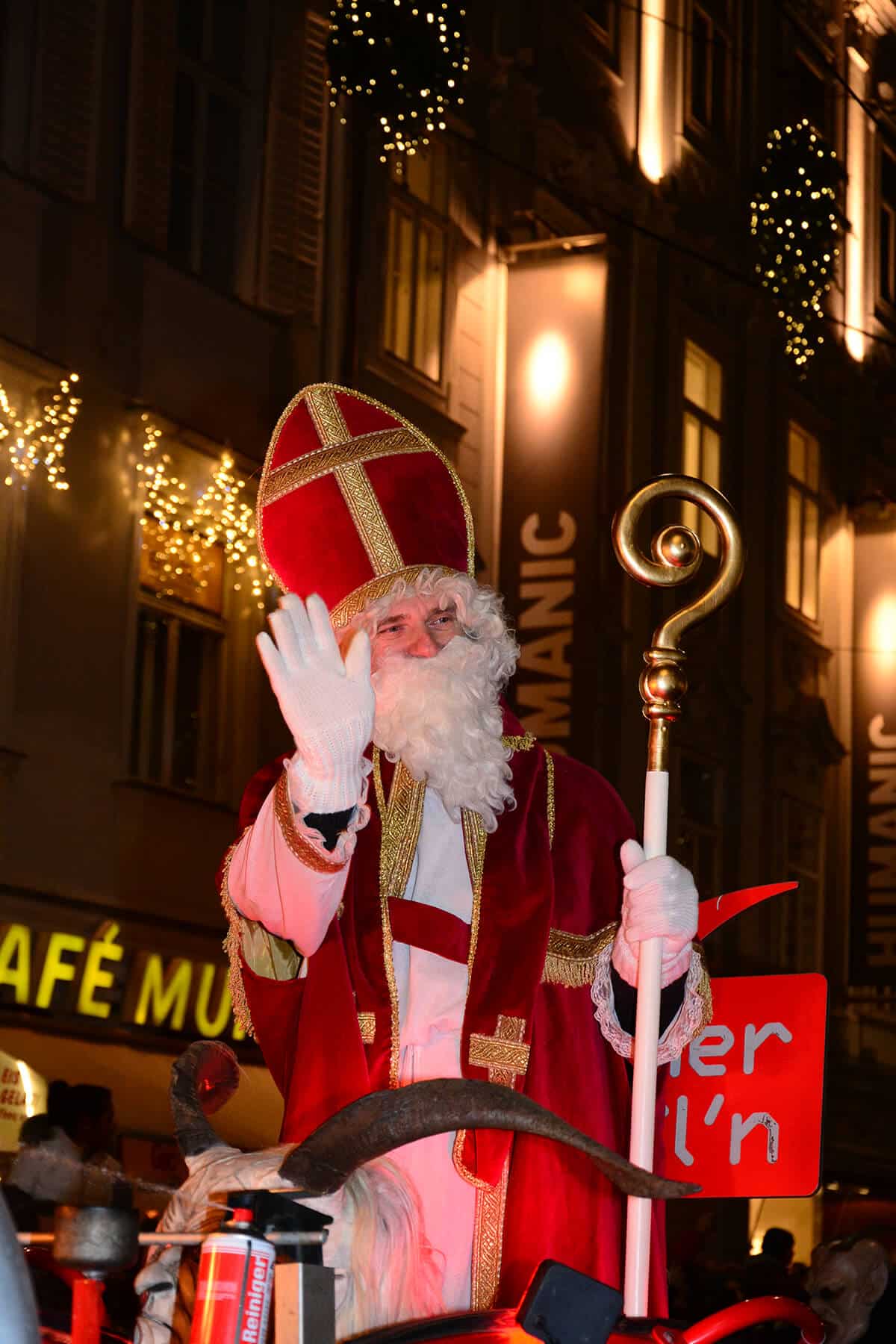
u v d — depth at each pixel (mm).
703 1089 3139
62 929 10539
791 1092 3084
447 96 12047
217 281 12461
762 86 19531
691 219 17688
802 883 18891
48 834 10570
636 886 2709
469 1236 2648
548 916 2826
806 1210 16141
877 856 19438
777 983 3131
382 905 2805
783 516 19109
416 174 14148
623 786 14969
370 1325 2125
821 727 19094
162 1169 10258
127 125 11633
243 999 2805
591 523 14625
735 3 19203
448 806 2877
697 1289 8891
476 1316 2098
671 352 16859
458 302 14586
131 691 11273
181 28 12281
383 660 2941
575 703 14406
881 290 22062
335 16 11805
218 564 12234
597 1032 2850
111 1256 1696
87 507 11039
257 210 12742
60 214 11078
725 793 17516
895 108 22375
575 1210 2707
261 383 12602
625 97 17109
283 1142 2508
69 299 11078
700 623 2891
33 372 10688
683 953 2723
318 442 3049
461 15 11883
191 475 11844
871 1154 17781
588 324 14906
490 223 15133
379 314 13523
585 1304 1971
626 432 15766
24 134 10961
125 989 10914
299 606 2398
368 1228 2139
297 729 2371
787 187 15422
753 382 18656
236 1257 1743
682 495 2984
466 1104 1854
